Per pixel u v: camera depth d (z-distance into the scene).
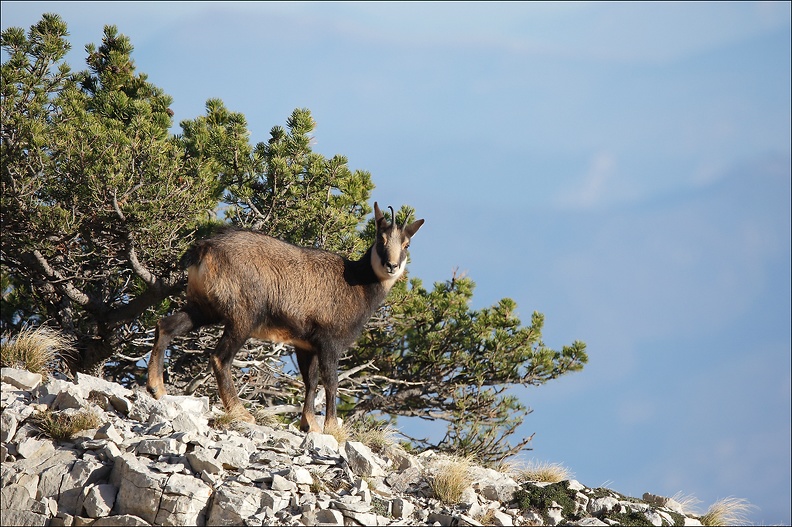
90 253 42.28
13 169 38.97
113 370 49.16
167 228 41.47
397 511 28.66
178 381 48.94
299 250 36.12
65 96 44.19
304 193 47.44
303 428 36.12
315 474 29.36
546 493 31.11
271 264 35.09
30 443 28.50
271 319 35.28
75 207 40.12
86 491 27.03
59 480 27.44
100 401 31.42
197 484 27.02
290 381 51.81
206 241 34.91
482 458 48.12
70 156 38.88
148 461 27.97
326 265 36.28
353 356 55.22
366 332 54.19
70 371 42.00
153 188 40.50
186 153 46.78
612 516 30.48
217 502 26.66
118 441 29.02
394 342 55.75
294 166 47.19
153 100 51.66
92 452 28.58
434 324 54.97
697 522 31.64
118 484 27.38
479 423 52.16
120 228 40.94
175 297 46.69
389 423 51.03
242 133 49.38
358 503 27.95
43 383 31.73
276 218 47.62
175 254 43.16
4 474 27.45
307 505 26.95
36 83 42.59
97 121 42.59
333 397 36.06
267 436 32.34
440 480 30.58
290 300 35.25
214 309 34.66
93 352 45.41
